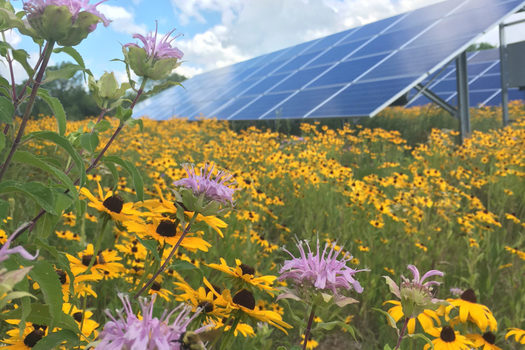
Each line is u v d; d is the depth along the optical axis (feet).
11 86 4.28
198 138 34.91
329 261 4.50
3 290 2.11
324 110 39.60
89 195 5.74
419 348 11.06
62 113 4.43
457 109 41.06
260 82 62.75
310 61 59.62
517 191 23.67
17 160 4.13
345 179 22.36
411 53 42.70
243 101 57.57
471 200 21.27
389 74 40.24
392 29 54.65
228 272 5.75
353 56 52.19
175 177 18.98
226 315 5.33
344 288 4.63
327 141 34.68
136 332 2.39
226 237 13.83
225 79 78.84
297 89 50.75
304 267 4.52
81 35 4.16
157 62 5.20
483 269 14.82
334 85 45.34
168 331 2.57
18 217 11.40
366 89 40.09
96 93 5.56
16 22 4.08
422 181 20.94
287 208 20.65
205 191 4.97
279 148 34.94
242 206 16.58
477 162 30.04
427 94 40.52
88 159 5.45
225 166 24.57
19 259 3.55
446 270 15.94
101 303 9.78
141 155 27.30
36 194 4.11
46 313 4.03
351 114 36.35
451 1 52.75
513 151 28.07
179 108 73.67
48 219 4.57
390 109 58.75
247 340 9.52
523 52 45.09
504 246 16.40
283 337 11.94
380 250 15.47
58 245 12.39
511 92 75.10
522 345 11.43
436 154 30.60
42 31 4.05
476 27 38.75
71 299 6.09
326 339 12.69
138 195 5.23
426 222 16.97
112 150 25.95
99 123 5.43
